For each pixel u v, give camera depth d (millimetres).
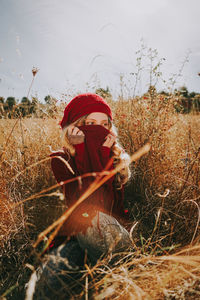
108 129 2014
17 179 2033
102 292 1222
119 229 1619
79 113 1879
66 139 1853
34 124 2824
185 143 2492
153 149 2326
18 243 1711
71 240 1626
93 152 1730
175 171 2199
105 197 1774
